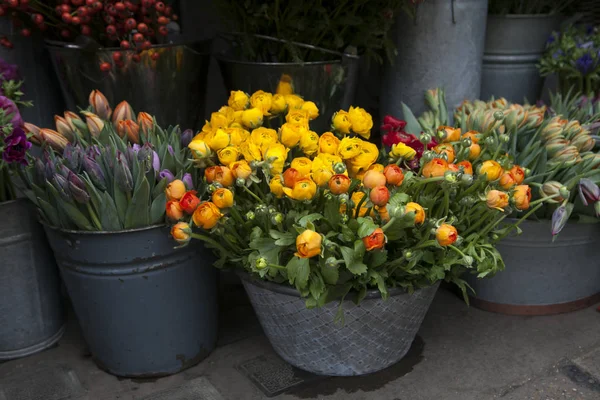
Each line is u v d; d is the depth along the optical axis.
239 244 1.50
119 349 1.63
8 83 1.72
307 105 1.63
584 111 2.09
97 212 1.46
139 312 1.57
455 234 1.28
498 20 2.68
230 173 1.36
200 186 1.57
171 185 1.40
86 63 1.81
